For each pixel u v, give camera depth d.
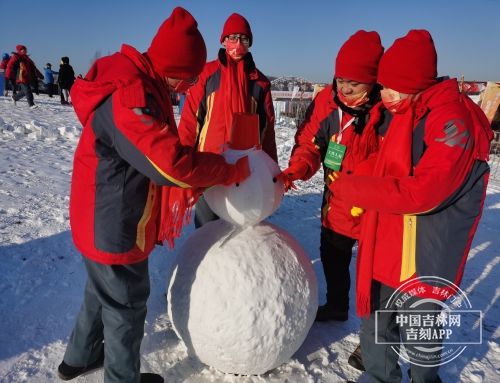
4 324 2.70
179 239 4.25
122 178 1.86
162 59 1.86
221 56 3.14
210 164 1.86
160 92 1.87
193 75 1.95
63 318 2.84
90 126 1.83
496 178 8.68
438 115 1.77
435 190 1.69
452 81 1.88
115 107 1.69
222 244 2.16
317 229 4.98
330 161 2.52
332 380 2.47
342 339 2.89
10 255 3.59
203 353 2.19
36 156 7.35
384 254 2.01
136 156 1.72
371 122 2.34
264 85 3.18
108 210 1.87
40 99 19.67
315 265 4.00
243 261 2.09
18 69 14.78
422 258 1.90
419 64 1.79
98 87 1.74
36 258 3.59
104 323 2.04
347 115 2.49
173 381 2.34
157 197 2.02
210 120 3.07
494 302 3.57
